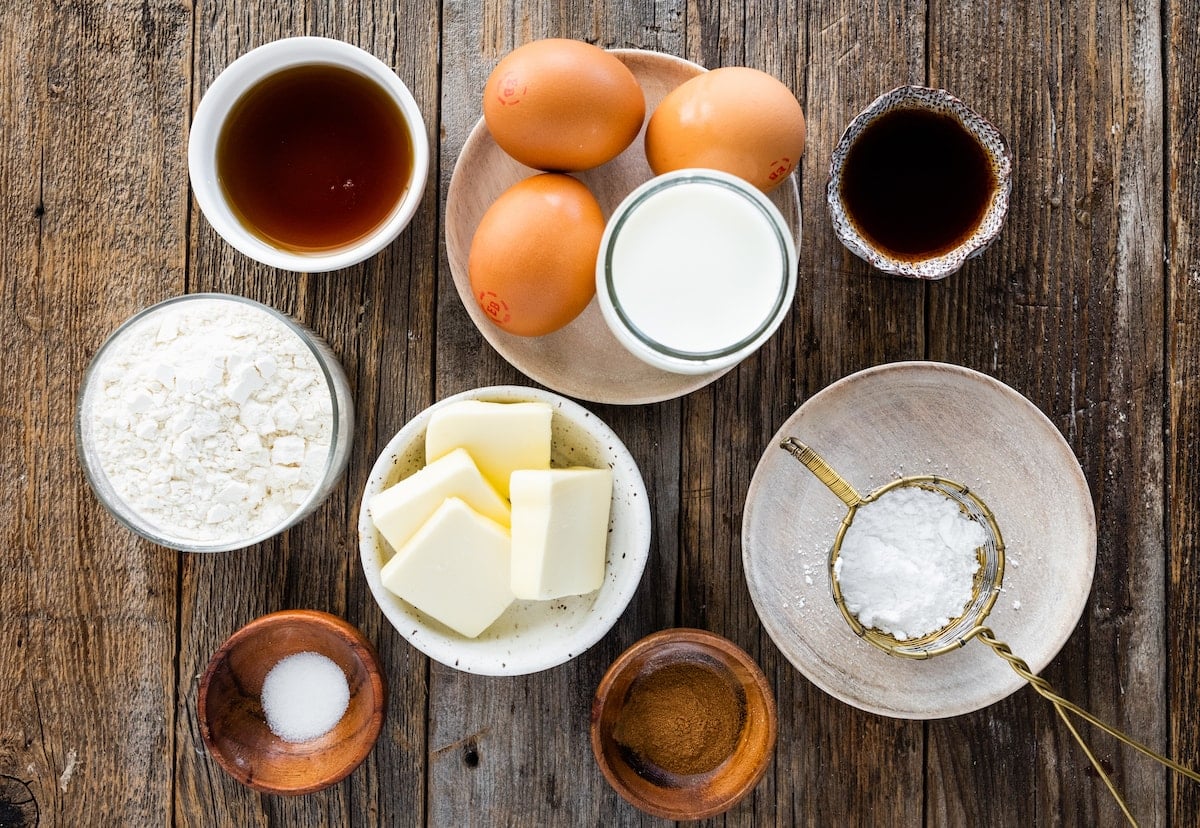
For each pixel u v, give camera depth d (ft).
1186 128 1.73
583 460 1.67
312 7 1.71
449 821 1.75
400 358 1.73
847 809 1.75
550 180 1.53
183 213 1.73
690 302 1.51
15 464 1.74
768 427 1.73
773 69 1.71
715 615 1.74
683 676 1.71
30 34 1.72
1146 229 1.73
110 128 1.73
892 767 1.75
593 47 1.53
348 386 1.72
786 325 1.72
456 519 1.58
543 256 1.49
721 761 1.69
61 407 1.74
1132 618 1.75
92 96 1.73
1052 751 1.75
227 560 1.74
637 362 1.65
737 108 1.49
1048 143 1.73
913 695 1.69
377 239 1.58
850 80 1.71
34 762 1.75
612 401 1.63
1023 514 1.69
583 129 1.50
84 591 1.75
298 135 1.63
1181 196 1.73
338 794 1.75
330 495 1.74
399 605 1.61
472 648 1.62
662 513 1.73
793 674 1.75
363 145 1.64
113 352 1.60
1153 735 1.74
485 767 1.75
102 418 1.60
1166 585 1.75
